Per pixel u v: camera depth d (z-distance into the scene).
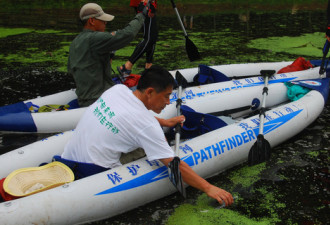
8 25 6.39
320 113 2.78
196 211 1.79
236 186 1.99
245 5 8.95
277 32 5.87
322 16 7.38
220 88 2.90
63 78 3.80
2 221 1.44
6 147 2.39
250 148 2.16
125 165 1.78
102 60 2.54
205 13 7.82
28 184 1.67
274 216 1.75
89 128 1.69
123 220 1.72
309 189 1.96
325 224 1.70
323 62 3.23
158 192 1.80
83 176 1.76
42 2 9.17
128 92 1.63
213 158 1.99
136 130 1.61
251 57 4.47
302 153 2.34
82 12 2.47
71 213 1.58
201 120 2.32
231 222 1.71
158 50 4.82
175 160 1.64
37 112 2.56
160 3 8.94
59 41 5.32
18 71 3.99
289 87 2.92
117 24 6.31
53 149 2.06
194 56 3.60
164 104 1.63
